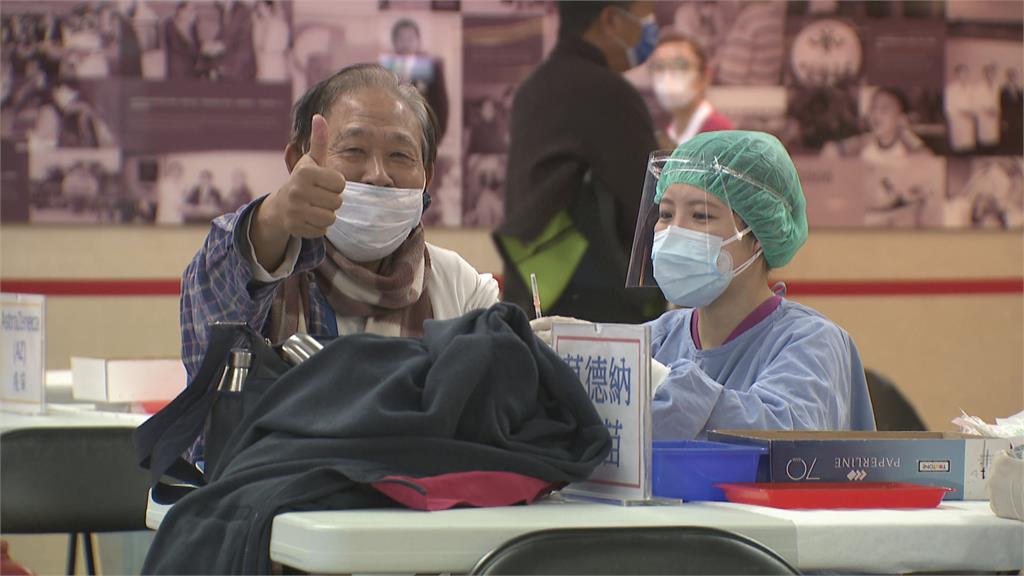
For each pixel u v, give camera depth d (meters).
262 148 19.55
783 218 8.86
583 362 6.28
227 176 19.52
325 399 5.88
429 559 5.05
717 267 8.65
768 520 5.64
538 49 19.94
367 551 4.97
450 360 5.77
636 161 12.71
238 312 6.81
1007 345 21.81
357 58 19.62
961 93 21.11
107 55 19.27
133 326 19.58
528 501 5.88
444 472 5.68
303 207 6.18
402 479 5.38
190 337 7.22
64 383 13.41
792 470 6.47
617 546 5.10
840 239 21.12
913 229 21.30
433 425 5.64
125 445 10.85
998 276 21.62
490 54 19.83
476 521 5.22
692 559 5.14
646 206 9.16
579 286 12.61
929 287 21.42
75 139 19.22
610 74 12.84
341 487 5.50
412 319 7.98
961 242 21.48
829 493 6.19
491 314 6.02
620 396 6.07
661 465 6.33
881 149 20.95
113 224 19.45
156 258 19.59
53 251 19.34
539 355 6.05
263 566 5.27
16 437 10.65
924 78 20.98
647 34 19.77
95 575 12.84
